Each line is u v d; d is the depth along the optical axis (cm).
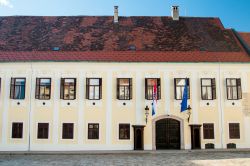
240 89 3108
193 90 3097
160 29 3500
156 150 2928
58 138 3008
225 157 2381
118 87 3073
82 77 3086
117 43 3278
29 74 3084
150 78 3098
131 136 3020
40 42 3288
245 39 3547
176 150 2905
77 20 3612
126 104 3059
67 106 3048
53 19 3634
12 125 3028
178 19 3659
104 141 3011
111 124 3033
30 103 3050
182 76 3106
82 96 3064
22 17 3662
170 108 3066
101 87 3072
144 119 3045
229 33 3519
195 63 3108
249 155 2508
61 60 3072
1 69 3091
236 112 3094
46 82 3084
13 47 3219
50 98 3055
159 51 3189
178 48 3241
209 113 3077
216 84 3111
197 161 2152
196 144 3025
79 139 3008
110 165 1973
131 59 3089
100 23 3566
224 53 3197
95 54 3131
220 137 3050
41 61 3075
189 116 3048
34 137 3011
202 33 3466
